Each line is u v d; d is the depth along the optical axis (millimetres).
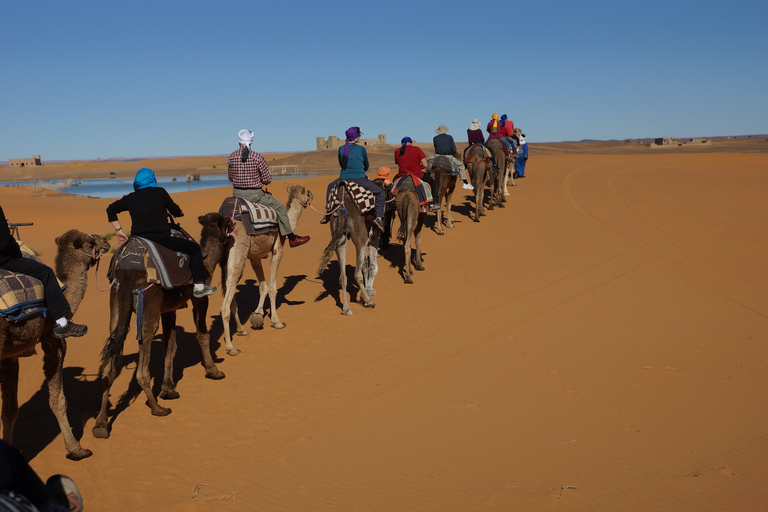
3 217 5582
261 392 8023
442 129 18031
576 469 6043
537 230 18500
